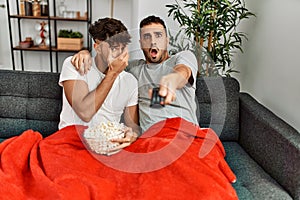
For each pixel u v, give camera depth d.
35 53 3.81
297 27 1.75
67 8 3.64
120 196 1.22
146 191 1.21
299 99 1.73
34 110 1.89
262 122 1.69
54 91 1.89
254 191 1.43
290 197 1.40
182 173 1.29
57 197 1.13
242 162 1.71
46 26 3.61
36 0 3.49
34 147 1.48
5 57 3.85
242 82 2.46
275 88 1.98
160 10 2.64
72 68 1.53
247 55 2.36
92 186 1.20
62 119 1.71
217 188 1.24
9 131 1.89
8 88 1.89
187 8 2.60
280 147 1.52
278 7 1.95
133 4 3.24
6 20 3.70
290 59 1.82
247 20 2.35
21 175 1.30
